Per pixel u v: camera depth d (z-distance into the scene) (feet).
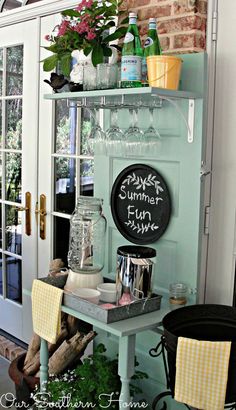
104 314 6.55
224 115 7.42
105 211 8.53
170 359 6.13
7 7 11.68
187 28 7.43
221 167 7.50
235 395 5.89
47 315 7.36
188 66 7.22
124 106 7.48
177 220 7.45
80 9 7.71
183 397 5.90
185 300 7.26
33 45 10.95
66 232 10.65
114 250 8.45
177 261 7.50
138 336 8.11
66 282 7.70
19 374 8.61
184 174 7.31
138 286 6.86
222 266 7.59
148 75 6.84
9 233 12.15
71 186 10.43
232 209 7.43
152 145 7.48
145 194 7.82
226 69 7.37
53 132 10.70
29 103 11.18
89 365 7.82
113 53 7.86
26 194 11.41
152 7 7.88
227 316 6.73
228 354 5.67
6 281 12.34
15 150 11.69
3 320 12.43
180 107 7.27
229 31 7.32
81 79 7.73
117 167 8.32
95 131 7.93
